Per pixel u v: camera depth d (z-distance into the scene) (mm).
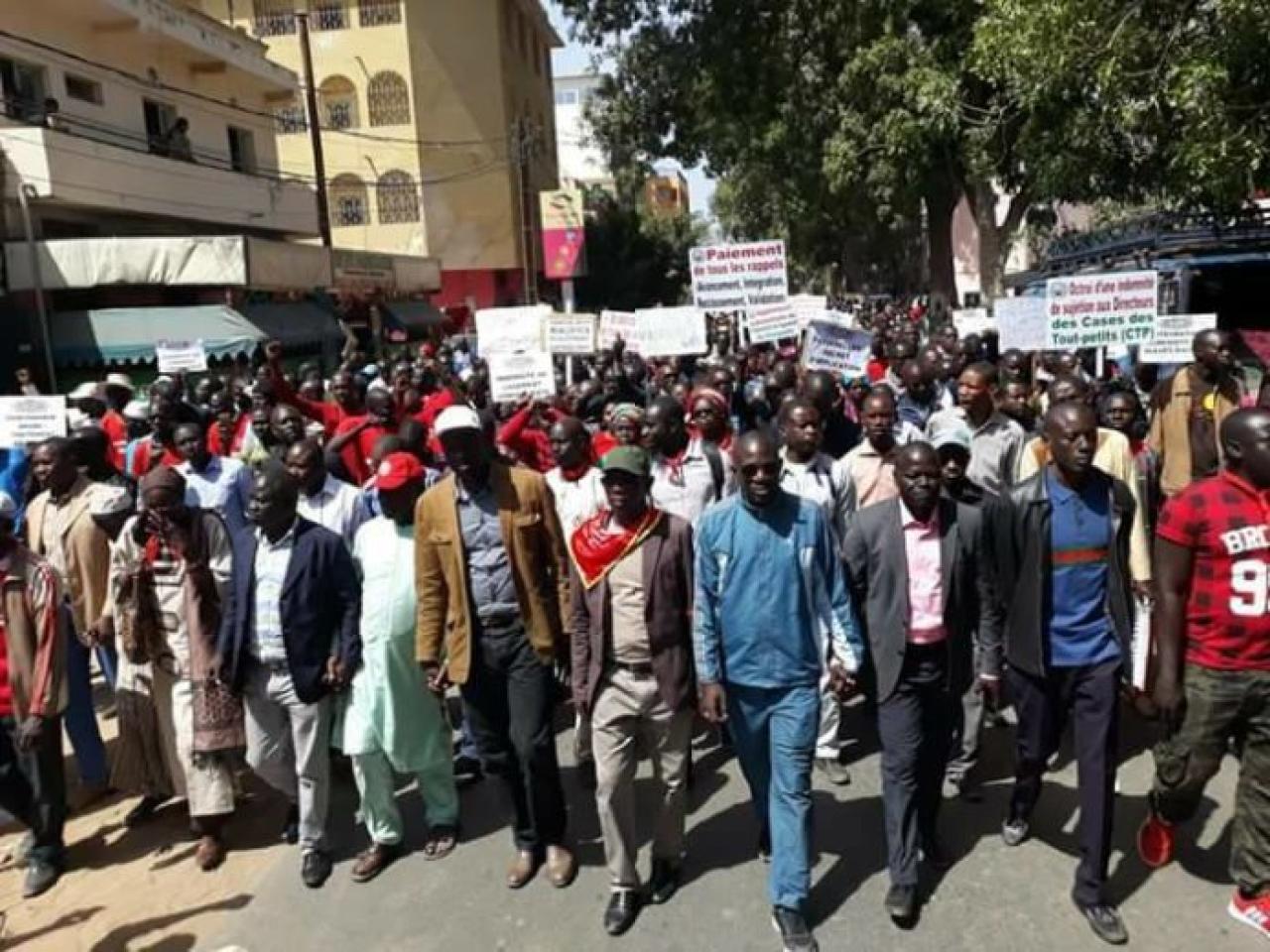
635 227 49938
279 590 4551
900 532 4055
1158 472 6418
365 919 4316
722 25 19938
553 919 4215
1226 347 6219
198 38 26000
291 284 21844
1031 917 3971
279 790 5355
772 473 3834
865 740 5770
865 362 8547
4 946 4340
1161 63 8383
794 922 3842
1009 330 8914
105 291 20297
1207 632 3734
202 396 11977
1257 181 8555
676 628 4062
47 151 18984
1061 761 5332
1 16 20672
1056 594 3969
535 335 9797
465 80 38812
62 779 4910
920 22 16047
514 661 4367
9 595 4656
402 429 6516
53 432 7656
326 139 38531
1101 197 13750
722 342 17750
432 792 4793
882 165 17141
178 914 4477
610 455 4047
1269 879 3766
